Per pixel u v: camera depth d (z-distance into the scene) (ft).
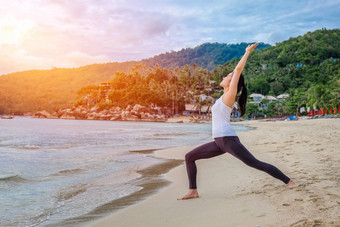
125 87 521.24
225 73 463.42
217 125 11.85
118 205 14.38
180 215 11.03
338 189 11.55
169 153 38.55
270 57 521.65
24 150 43.55
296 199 10.77
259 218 9.36
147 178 22.07
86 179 21.75
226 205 11.47
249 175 17.76
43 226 11.50
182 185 18.81
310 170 15.96
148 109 426.10
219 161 26.40
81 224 11.62
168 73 538.88
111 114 442.09
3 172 24.12
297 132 57.06
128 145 52.70
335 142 29.84
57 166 27.84
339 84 204.95
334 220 8.36
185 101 442.09
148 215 11.77
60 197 16.37
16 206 14.55
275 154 24.86
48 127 170.30
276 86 405.59
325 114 189.06
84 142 61.21
